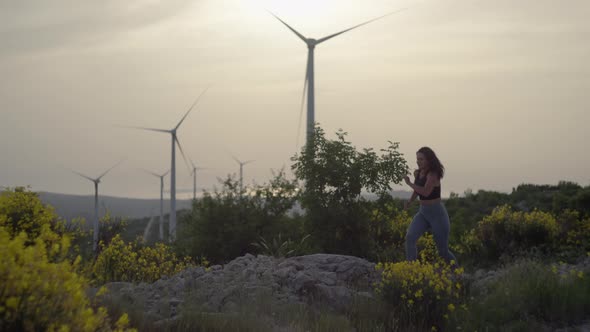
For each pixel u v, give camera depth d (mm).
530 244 12336
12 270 2746
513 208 19266
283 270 7254
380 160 12125
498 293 6742
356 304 6430
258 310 5652
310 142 12453
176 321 4977
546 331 5785
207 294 6281
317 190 12086
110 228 11898
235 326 5031
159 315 5312
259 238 12289
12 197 7719
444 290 6285
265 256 8570
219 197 13148
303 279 6855
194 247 12609
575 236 12586
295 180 13523
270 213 13125
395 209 12844
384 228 12633
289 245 11312
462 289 7031
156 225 60125
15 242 2865
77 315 2906
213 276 7094
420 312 6047
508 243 12484
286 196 13312
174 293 6430
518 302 6395
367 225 12016
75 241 8789
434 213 7574
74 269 3285
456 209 20172
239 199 13227
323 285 6781
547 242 12375
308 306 6309
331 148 12172
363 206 12211
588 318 6160
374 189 11961
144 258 10320
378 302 6465
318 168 12047
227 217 12648
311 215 12039
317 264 7902
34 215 7688
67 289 2922
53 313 2809
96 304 4609
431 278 6328
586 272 7574
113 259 9219
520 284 6926
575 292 6504
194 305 5438
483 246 12602
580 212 15617
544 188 22172
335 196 12016
